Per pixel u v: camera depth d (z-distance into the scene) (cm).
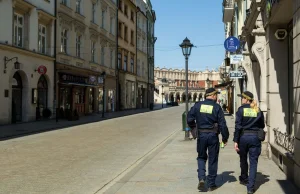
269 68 1018
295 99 701
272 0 880
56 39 2938
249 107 698
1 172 901
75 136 1772
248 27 1434
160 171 887
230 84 3766
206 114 697
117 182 777
